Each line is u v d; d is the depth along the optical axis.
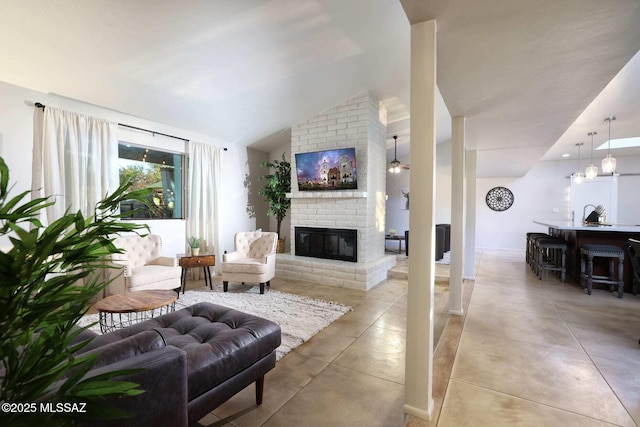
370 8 2.68
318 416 1.65
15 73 2.82
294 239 5.21
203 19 2.52
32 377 0.58
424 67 1.63
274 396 1.83
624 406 1.73
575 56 1.94
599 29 1.65
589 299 3.75
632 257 2.97
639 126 4.89
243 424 1.59
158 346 1.33
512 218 8.19
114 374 0.63
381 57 3.54
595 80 2.29
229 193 5.43
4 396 0.56
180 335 1.75
